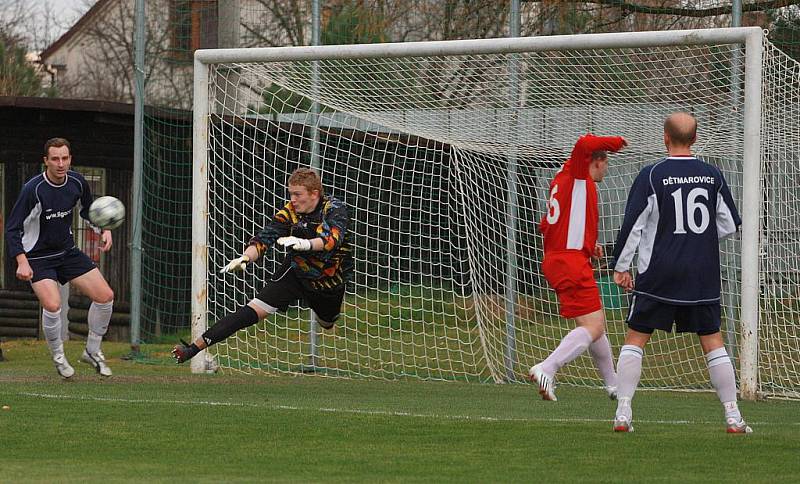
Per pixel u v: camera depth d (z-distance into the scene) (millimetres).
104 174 53469
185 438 20359
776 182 33812
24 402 25703
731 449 19203
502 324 42219
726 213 21172
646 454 18656
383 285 49344
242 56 36719
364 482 15719
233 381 33625
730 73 35344
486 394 31312
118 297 53062
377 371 39031
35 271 30969
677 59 35406
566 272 24453
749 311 31094
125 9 116375
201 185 36812
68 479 15734
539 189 42000
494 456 18438
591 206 24625
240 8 53562
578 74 36156
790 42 42344
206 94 37062
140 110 43656
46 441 19891
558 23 49438
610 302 44531
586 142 24016
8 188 52219
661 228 20984
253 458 18141
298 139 44781
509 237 39000
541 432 21438
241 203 43844
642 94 35938
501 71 37406
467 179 44188
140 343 47531
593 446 19562
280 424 22359
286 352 42219
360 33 50219
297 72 37906
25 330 52906
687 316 21250
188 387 30859
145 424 22156
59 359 31469
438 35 50500
